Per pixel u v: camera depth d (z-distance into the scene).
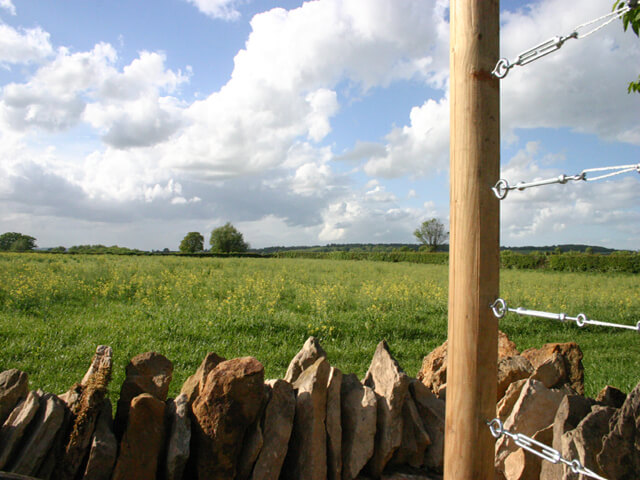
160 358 2.72
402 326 8.31
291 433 2.54
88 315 8.44
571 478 1.83
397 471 2.62
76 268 16.69
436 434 2.77
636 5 1.09
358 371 5.86
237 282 14.15
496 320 1.60
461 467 1.58
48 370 5.24
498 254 1.60
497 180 1.61
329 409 2.62
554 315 1.33
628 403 1.76
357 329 8.09
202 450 2.25
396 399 2.67
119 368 5.44
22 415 2.14
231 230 73.56
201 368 2.76
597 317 10.23
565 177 1.32
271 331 7.62
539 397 2.51
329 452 2.54
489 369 1.57
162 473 2.21
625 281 19.48
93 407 2.22
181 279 13.50
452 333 1.64
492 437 1.60
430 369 3.76
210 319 7.91
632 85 2.42
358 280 17.03
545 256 32.19
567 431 2.04
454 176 1.64
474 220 1.58
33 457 2.02
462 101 1.62
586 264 28.36
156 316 8.34
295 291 12.85
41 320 7.82
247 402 2.28
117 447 2.20
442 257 40.19
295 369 3.14
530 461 2.30
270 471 2.32
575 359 3.29
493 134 1.60
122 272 15.17
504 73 1.52
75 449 2.12
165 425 2.32
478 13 1.60
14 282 10.84
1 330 6.87
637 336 8.56
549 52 1.34
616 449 1.76
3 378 2.36
